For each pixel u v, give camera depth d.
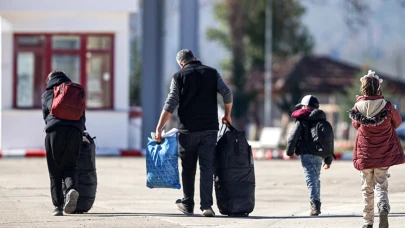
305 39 148.25
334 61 156.00
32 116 61.53
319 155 29.02
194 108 27.83
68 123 27.20
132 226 25.70
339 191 37.41
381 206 23.48
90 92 61.84
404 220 26.88
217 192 28.34
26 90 61.72
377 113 23.61
